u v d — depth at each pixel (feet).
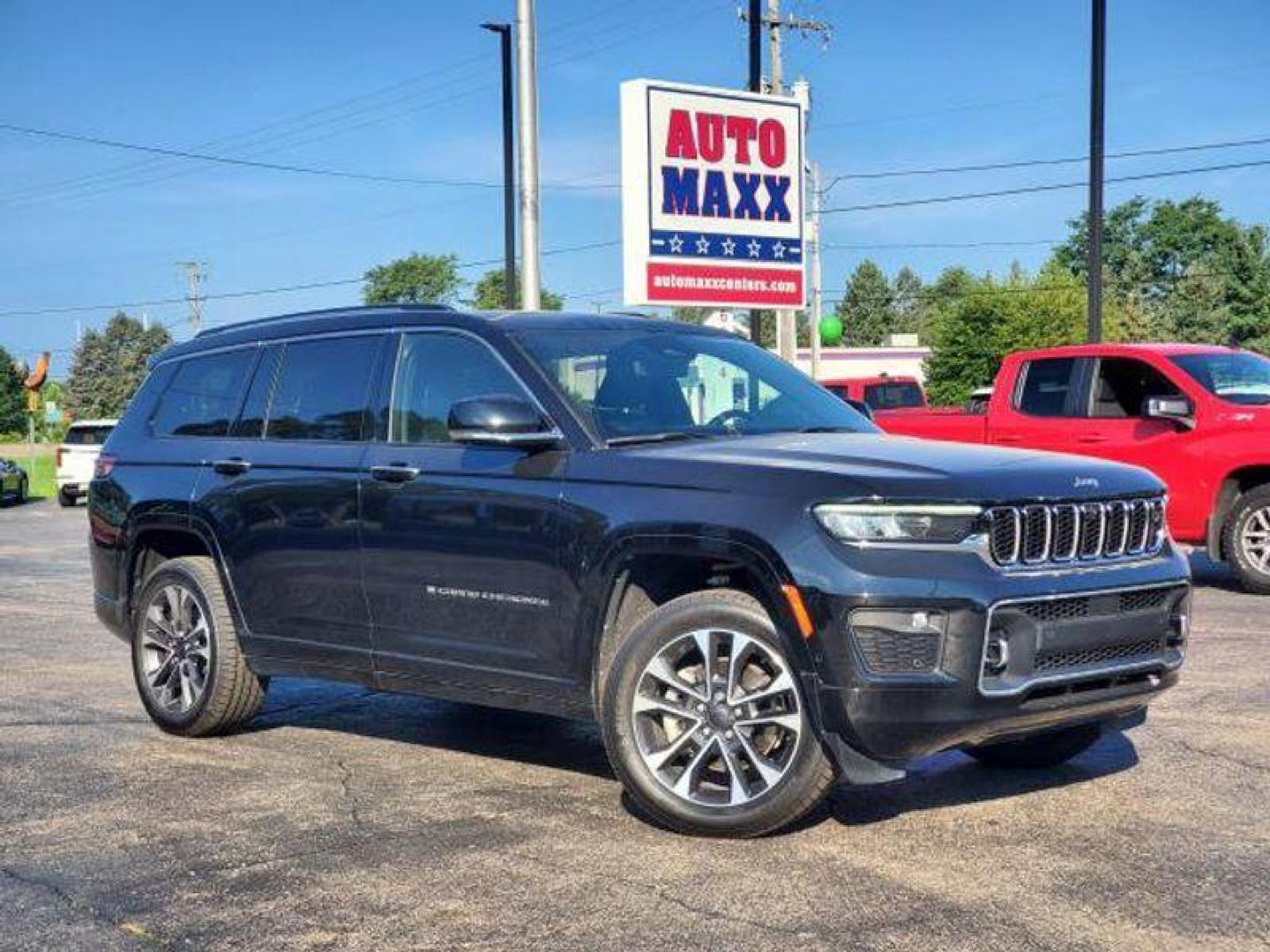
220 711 22.25
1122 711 16.90
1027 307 233.35
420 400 20.02
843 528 15.47
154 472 23.52
